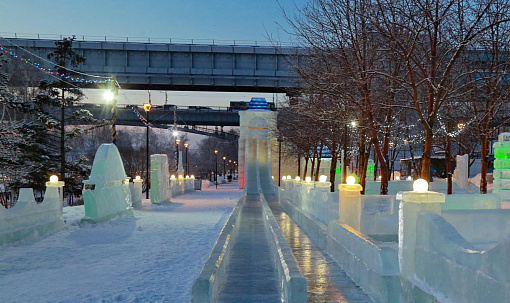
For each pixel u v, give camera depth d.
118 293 7.14
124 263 9.82
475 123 18.58
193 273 8.72
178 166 49.38
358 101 16.20
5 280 8.18
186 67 56.84
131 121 76.12
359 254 6.97
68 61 35.88
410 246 5.21
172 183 37.84
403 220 5.38
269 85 57.69
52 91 32.84
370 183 22.75
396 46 13.29
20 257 10.62
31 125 31.55
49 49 48.50
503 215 5.64
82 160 36.06
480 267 3.54
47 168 32.72
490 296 3.36
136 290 7.34
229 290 6.64
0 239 11.78
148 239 13.51
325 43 16.33
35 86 36.19
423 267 4.82
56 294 7.12
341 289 6.64
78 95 34.34
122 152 69.31
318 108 18.17
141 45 55.41
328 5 16.20
